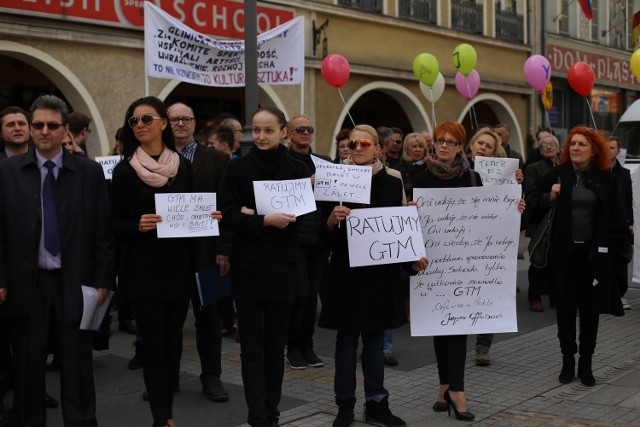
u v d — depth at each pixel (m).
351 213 4.93
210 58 9.45
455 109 19.06
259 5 13.71
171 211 4.57
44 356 4.68
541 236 6.25
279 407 5.53
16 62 12.29
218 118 9.12
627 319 8.54
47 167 4.67
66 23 11.12
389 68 16.64
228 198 4.80
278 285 4.76
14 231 4.59
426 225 5.38
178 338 4.80
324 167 4.98
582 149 5.88
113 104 11.84
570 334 6.02
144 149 4.71
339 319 4.97
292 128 6.28
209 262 5.51
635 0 26.92
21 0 10.52
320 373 6.46
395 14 16.91
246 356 4.76
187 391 5.95
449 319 5.34
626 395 5.70
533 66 10.12
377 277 4.98
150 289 4.60
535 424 5.09
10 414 5.21
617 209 5.84
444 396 5.33
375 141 5.07
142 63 12.23
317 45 15.00
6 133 5.79
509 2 21.05
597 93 25.05
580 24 23.92
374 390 5.10
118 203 4.62
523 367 6.55
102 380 6.25
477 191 5.38
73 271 4.62
